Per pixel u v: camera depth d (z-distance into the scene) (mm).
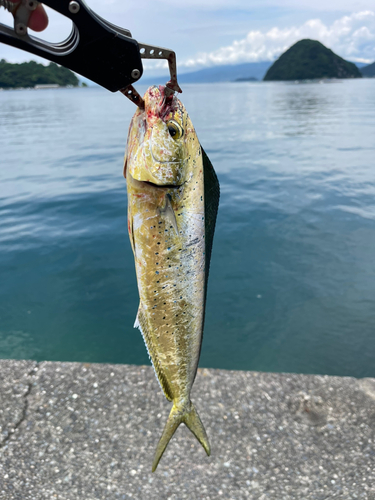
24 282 1811
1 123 9055
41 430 826
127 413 865
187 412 500
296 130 6391
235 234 2275
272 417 860
